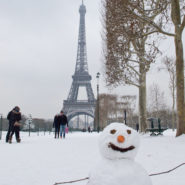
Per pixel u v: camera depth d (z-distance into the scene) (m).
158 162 5.79
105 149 2.30
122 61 17.80
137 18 13.24
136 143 2.34
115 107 63.09
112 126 2.42
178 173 4.59
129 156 2.31
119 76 19.55
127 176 2.11
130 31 14.03
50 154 7.76
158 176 4.39
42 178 4.41
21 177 4.52
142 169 2.26
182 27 12.48
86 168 5.27
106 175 2.14
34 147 10.23
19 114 13.58
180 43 12.52
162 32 12.80
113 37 16.89
